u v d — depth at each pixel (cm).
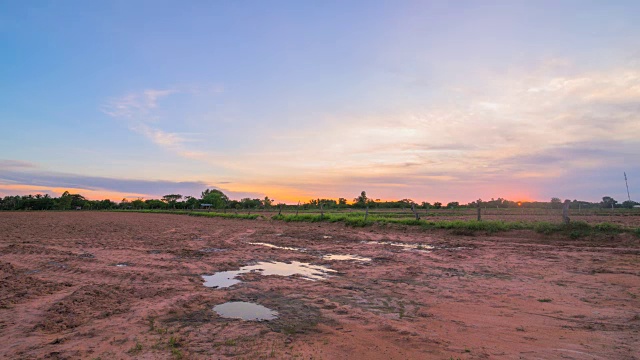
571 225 1597
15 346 492
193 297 744
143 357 455
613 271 925
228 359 448
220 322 592
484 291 773
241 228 2712
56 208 11700
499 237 1716
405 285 848
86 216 5681
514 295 733
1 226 2953
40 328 564
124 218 4859
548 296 717
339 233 2138
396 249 1466
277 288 827
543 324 557
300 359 446
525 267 1022
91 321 596
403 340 504
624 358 428
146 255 1335
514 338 503
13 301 709
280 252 1427
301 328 561
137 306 680
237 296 756
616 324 546
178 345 495
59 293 779
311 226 2698
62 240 1827
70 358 454
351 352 466
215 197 10662
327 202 7738
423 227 2102
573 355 440
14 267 1076
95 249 1492
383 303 697
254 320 602
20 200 11644
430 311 640
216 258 1277
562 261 1091
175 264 1147
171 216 5697
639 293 715
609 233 1468
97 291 782
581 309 627
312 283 878
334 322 587
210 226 2998
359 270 1043
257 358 450
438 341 496
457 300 709
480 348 469
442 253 1323
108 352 471
